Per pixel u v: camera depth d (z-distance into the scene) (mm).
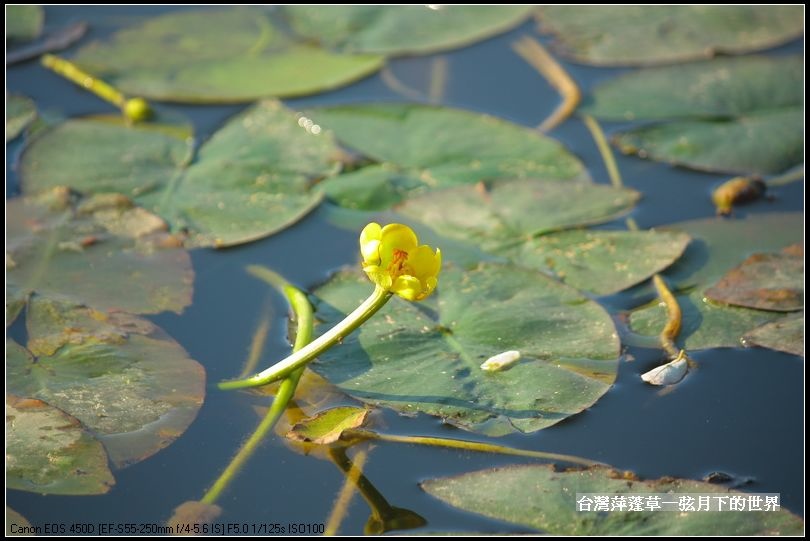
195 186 3662
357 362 2746
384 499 2336
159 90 4402
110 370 2689
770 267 3225
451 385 2650
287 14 5176
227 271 3260
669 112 4289
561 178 3801
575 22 5051
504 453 2469
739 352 2883
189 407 2580
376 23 5059
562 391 2635
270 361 2822
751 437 2574
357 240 3457
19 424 2465
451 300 3035
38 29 4859
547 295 3062
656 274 3230
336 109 4176
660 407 2672
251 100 4359
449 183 3762
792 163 3939
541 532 2209
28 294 2982
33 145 3844
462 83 4586
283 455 2469
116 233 3342
